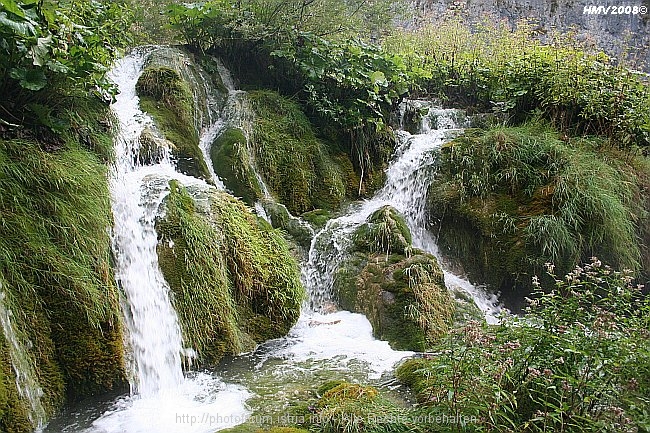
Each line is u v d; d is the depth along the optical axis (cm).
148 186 500
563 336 333
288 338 528
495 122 845
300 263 619
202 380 439
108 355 401
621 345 318
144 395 413
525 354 340
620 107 738
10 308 352
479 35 1030
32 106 441
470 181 680
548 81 789
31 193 391
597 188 629
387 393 410
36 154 408
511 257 630
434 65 973
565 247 607
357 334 539
